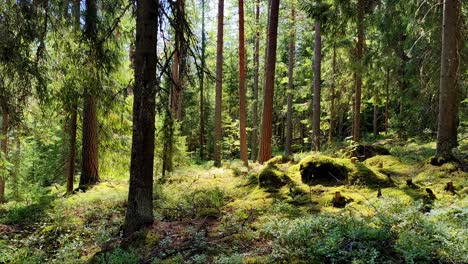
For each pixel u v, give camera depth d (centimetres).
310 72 2347
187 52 738
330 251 503
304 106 2342
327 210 715
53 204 1027
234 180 1097
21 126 1013
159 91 690
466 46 1045
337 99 2108
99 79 994
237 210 790
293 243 561
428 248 459
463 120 1348
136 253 613
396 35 1383
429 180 787
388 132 2445
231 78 3628
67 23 903
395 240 506
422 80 1277
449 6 898
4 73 820
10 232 829
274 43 1281
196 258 565
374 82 1741
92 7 900
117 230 752
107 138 1448
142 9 683
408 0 1196
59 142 2314
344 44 1612
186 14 760
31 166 2359
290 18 1931
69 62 923
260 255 553
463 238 473
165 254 605
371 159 1030
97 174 1373
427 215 584
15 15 802
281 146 3719
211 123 3375
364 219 595
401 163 967
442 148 891
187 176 1259
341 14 1170
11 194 1914
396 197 678
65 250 679
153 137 712
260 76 3359
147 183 711
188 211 823
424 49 1270
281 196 832
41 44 845
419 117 1450
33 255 687
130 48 1538
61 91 968
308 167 907
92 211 912
